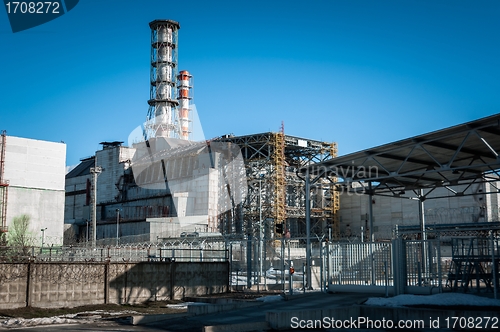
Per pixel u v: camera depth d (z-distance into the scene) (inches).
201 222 3927.2
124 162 4830.2
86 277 1539.1
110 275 1583.4
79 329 968.3
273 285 1733.5
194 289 1744.6
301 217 4227.4
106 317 1216.8
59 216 3572.8
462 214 3272.6
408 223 3683.6
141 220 4178.2
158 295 1668.3
